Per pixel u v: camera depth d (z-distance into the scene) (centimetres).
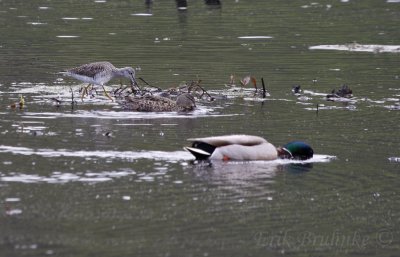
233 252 1245
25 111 2028
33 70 2525
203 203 1414
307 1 4138
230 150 1642
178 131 1869
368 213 1409
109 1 4084
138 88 2286
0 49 2842
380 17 3675
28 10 3750
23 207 1367
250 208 1407
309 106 2162
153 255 1216
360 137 1858
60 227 1296
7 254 1199
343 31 3319
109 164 1599
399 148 1767
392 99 2245
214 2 4019
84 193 1438
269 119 2012
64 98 2192
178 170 1577
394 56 2844
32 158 1620
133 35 3159
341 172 1602
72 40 3033
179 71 2547
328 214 1398
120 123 1936
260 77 2497
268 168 1616
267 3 4050
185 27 3359
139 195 1438
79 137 1786
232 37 3150
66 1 4047
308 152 1688
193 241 1272
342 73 2572
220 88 2347
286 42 3075
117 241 1257
